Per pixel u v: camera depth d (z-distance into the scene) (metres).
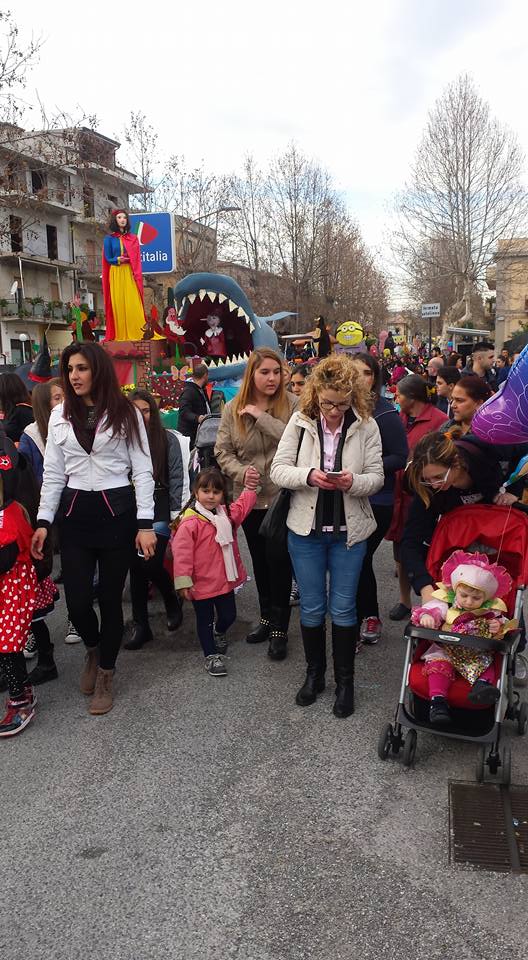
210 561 4.36
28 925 2.46
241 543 7.52
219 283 10.52
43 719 3.92
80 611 3.91
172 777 3.31
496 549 3.59
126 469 3.89
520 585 3.37
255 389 4.56
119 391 3.82
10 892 2.62
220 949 2.34
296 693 4.12
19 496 3.81
